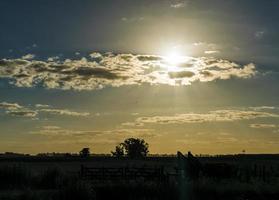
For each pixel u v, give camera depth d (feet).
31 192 115.65
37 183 144.56
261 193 129.29
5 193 119.85
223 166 170.71
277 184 138.72
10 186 139.23
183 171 168.76
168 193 122.01
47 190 127.24
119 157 485.56
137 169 164.45
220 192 126.31
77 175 151.84
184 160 173.68
